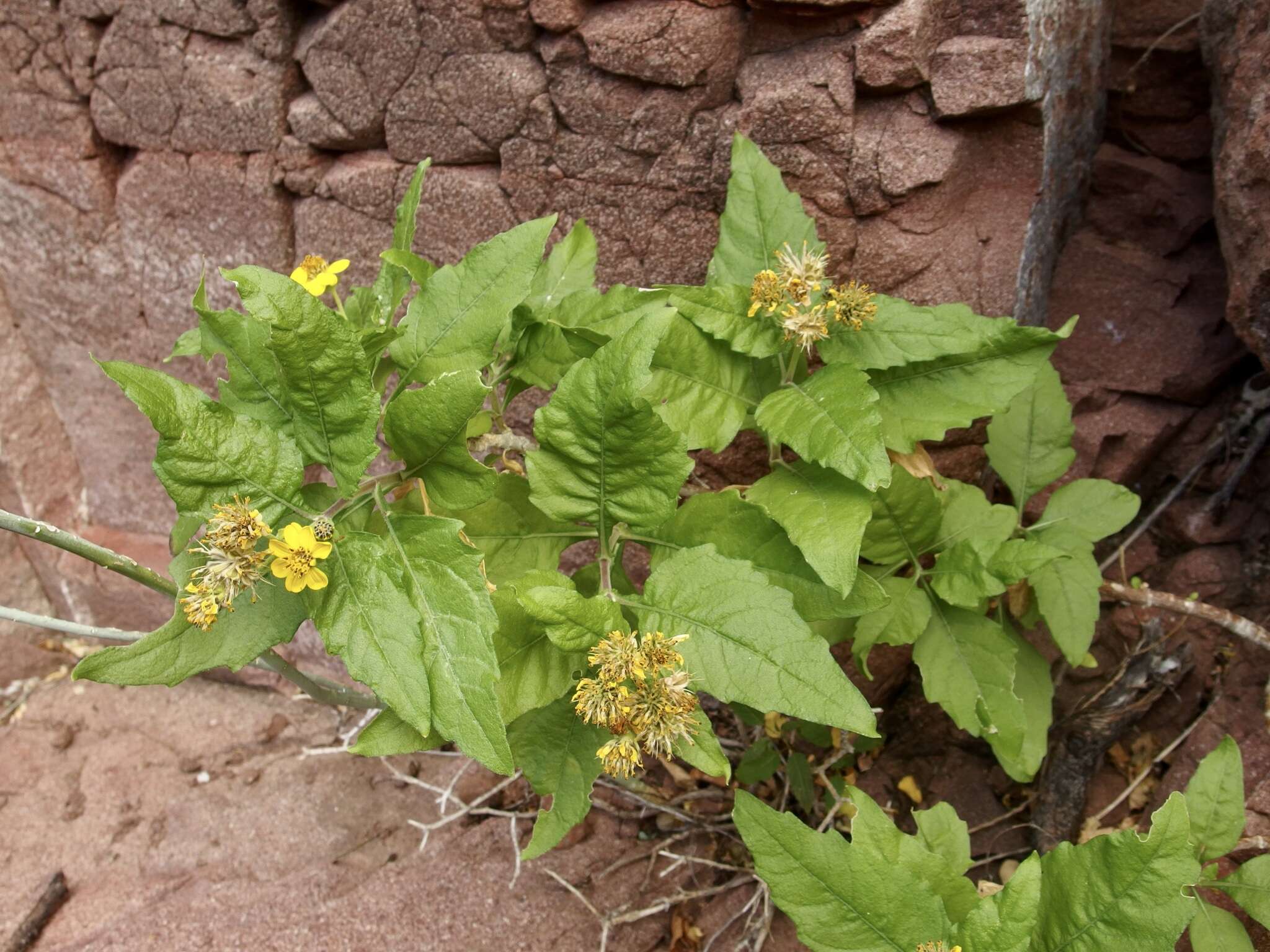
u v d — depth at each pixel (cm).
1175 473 52
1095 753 45
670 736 29
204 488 30
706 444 37
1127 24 51
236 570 29
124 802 59
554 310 38
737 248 38
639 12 41
